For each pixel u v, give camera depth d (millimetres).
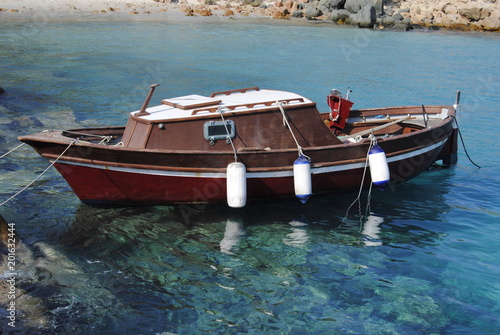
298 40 38500
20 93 19203
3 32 35219
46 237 8297
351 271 7723
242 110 9266
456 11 53062
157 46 32656
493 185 11523
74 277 7234
